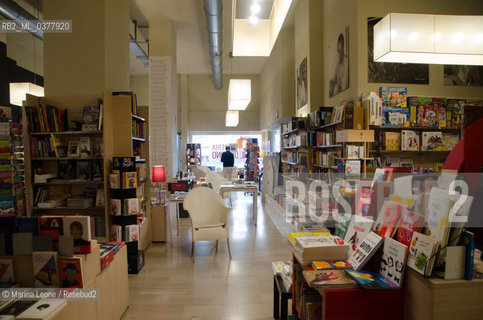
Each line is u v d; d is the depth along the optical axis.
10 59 6.32
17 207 3.36
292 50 8.13
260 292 2.89
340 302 1.44
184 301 2.71
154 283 3.09
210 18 5.75
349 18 4.45
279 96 8.46
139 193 4.15
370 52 4.20
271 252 4.03
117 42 4.26
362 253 1.66
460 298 1.24
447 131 4.21
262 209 6.84
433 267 1.29
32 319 1.45
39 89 5.85
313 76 5.85
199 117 12.91
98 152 3.64
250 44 2.57
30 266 1.81
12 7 4.73
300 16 6.64
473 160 1.57
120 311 2.42
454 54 2.90
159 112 7.14
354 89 4.29
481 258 1.40
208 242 4.50
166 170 7.06
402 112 4.02
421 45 2.85
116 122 3.72
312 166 5.27
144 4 6.54
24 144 3.49
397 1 4.23
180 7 6.69
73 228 1.81
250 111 13.06
